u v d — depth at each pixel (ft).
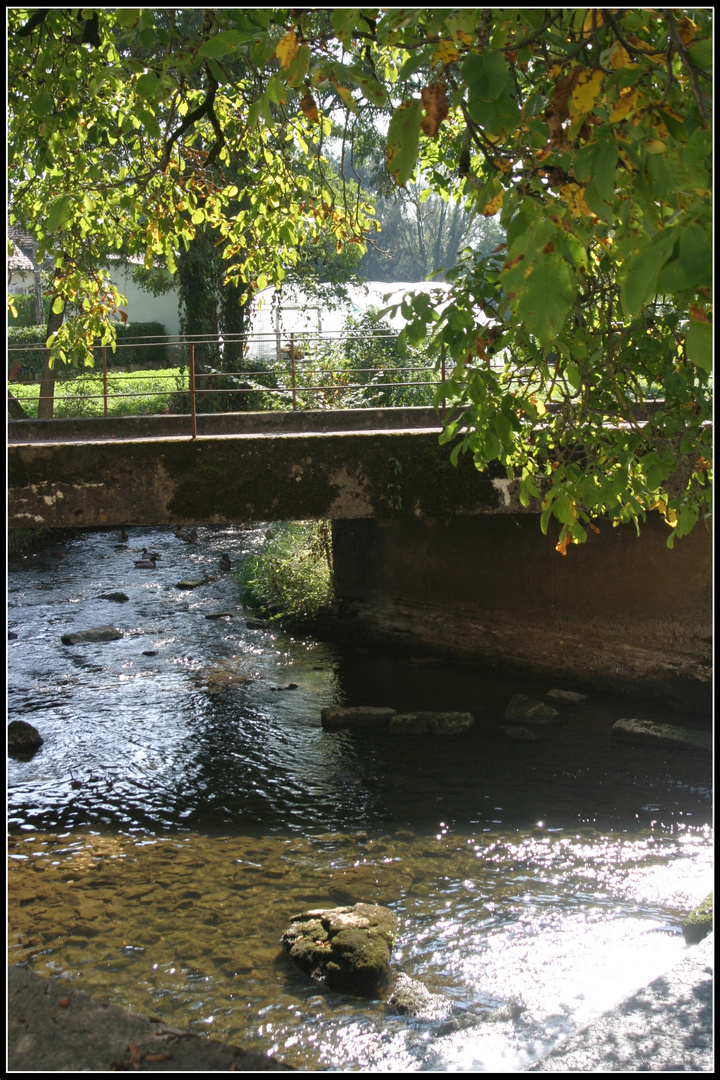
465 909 19.07
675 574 31.35
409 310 8.85
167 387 83.87
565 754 27.89
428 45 8.00
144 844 22.33
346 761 27.76
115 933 18.07
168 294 111.65
